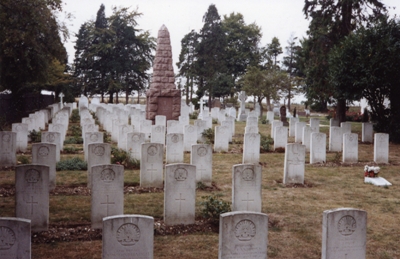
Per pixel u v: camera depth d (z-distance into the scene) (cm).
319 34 3119
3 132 1630
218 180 1553
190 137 2145
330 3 3086
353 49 2561
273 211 1184
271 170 1756
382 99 2711
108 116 2870
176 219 1059
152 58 6944
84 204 1204
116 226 730
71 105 5028
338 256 781
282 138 2241
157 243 940
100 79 6850
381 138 1928
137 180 1486
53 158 1373
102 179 1017
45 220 991
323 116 5784
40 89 5184
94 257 852
